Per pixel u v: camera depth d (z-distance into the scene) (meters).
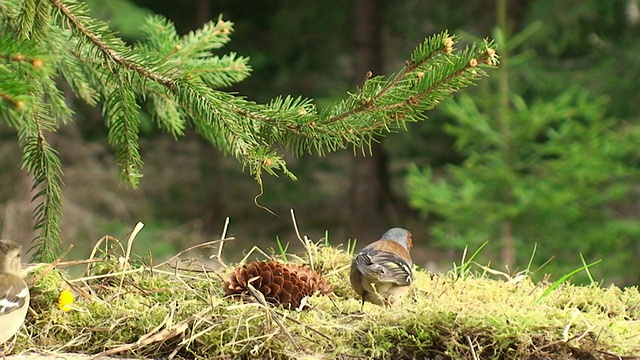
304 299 6.30
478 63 5.78
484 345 5.62
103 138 23.53
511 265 15.91
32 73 4.47
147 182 27.78
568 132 16.20
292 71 28.45
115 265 6.85
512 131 16.08
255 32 28.67
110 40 6.05
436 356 5.66
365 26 26.94
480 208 15.84
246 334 5.68
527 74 21.23
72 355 5.59
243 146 6.17
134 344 5.48
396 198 29.22
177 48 6.88
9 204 19.86
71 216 21.16
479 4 25.27
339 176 31.89
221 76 7.27
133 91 6.63
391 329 5.70
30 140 6.67
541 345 5.62
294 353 5.51
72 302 6.10
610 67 21.78
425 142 26.66
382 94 5.93
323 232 28.59
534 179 16.11
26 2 5.75
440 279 7.46
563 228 16.03
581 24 21.78
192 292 6.66
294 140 6.26
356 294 7.24
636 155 18.12
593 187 16.44
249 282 6.32
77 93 7.41
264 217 29.08
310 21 28.23
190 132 28.80
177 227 26.22
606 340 5.62
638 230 16.12
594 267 16.02
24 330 5.88
